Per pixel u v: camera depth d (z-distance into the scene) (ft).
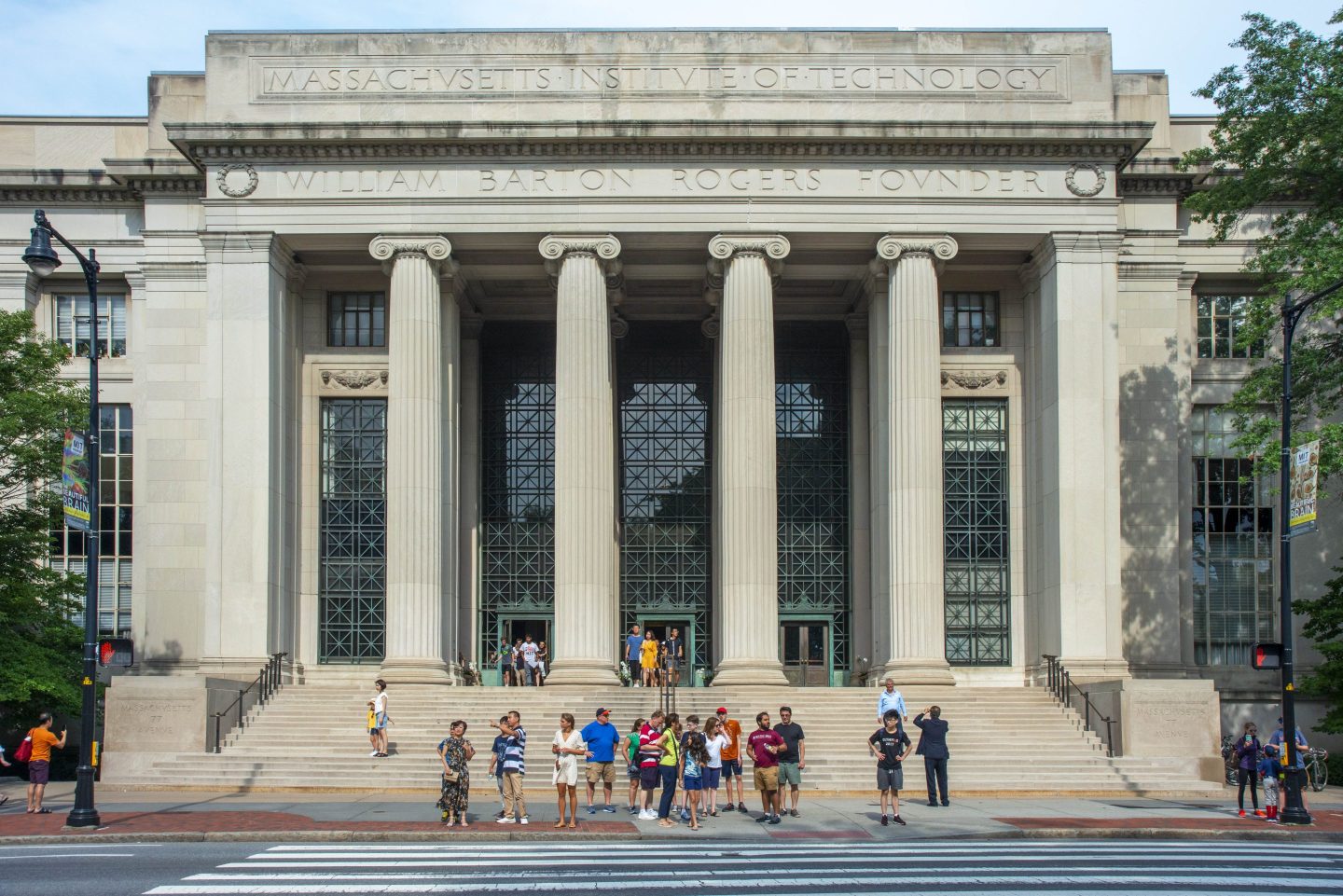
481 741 142.00
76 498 106.11
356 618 175.73
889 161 166.09
